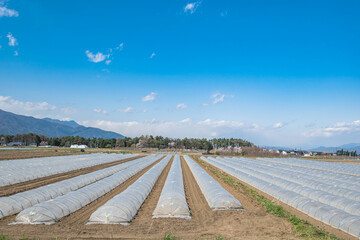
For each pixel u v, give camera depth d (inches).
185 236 523.8
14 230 542.6
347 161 3732.8
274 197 932.0
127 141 7485.2
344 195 960.3
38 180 1205.7
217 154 4473.4
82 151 4133.9
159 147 6934.1
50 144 7490.2
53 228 561.0
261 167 1866.4
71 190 937.5
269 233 543.5
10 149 3973.9
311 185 1133.7
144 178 1151.6
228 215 683.4
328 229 597.3
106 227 574.2
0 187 1016.9
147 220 637.3
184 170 1875.0
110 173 1440.7
